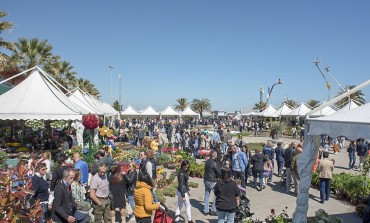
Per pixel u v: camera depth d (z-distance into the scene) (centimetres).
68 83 4156
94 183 716
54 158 1509
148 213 627
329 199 1131
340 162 2070
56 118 1505
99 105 3066
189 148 2183
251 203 1075
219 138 2198
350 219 923
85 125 1439
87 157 1320
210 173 917
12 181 384
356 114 634
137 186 636
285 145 2652
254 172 1270
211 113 9912
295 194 1187
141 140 2539
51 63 3553
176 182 1323
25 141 1953
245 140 3516
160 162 1778
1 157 1330
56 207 604
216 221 870
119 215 902
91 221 801
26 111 1472
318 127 686
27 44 3375
